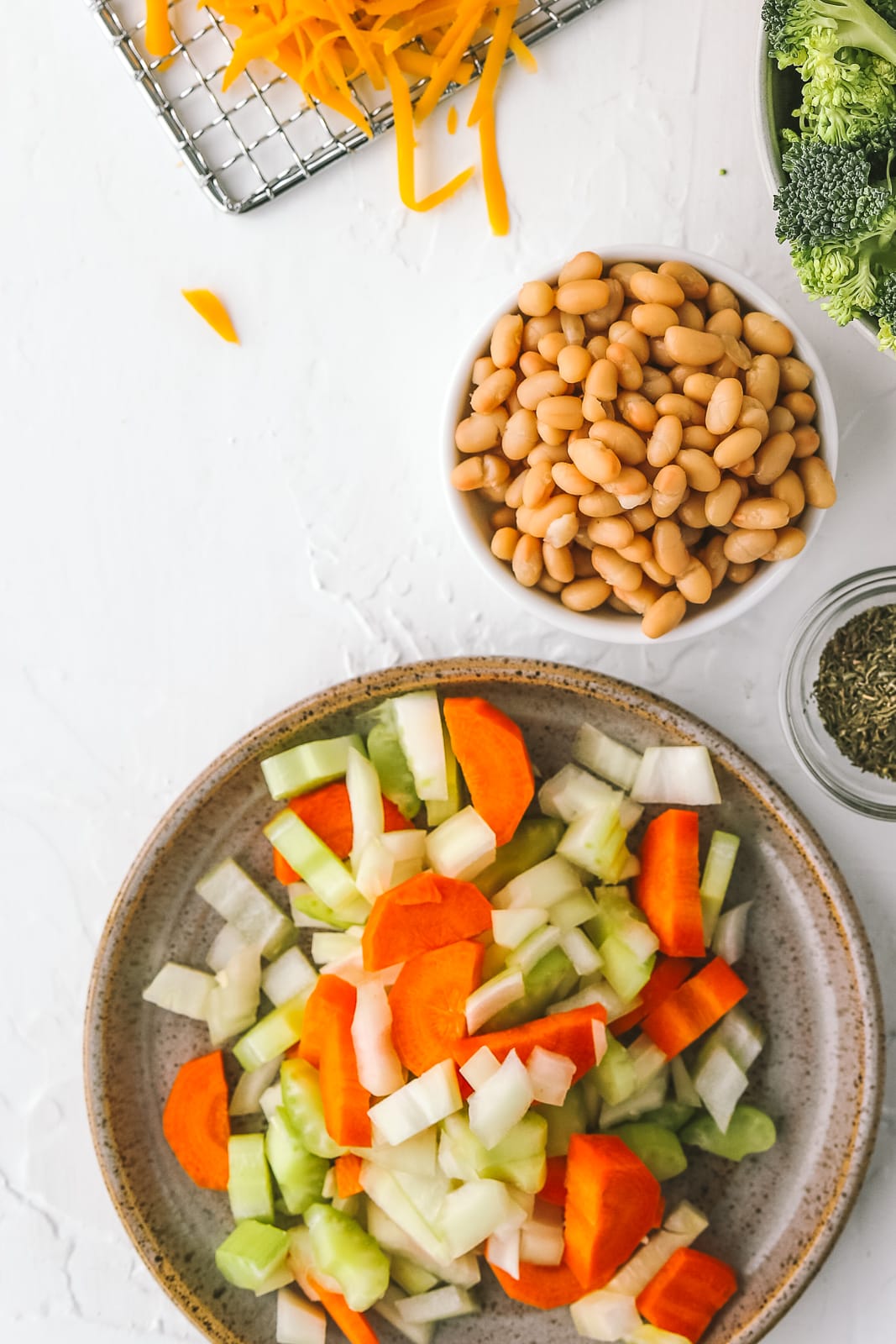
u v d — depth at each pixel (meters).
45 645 0.59
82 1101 0.59
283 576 0.58
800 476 0.52
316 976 0.57
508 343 0.52
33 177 0.58
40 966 0.59
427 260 0.57
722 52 0.56
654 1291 0.55
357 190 0.57
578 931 0.55
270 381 0.58
